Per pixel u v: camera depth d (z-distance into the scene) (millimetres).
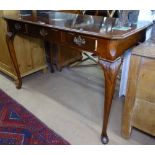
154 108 1155
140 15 1433
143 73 1106
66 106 1757
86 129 1484
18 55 1985
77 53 2598
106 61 1115
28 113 1655
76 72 2434
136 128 1420
